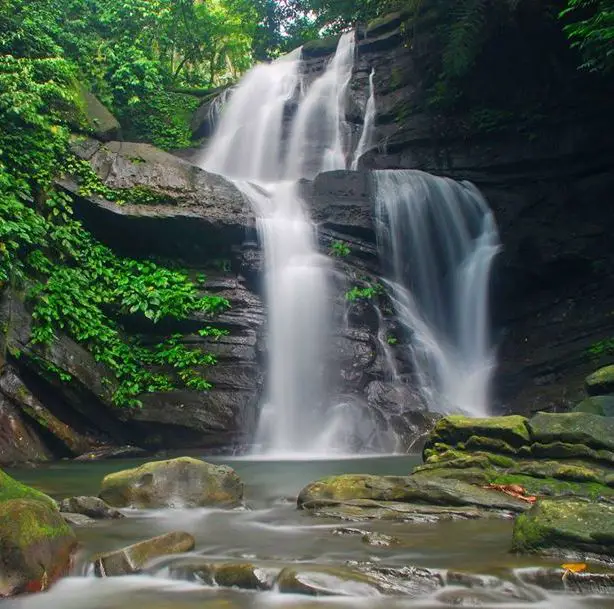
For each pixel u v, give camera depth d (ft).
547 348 45.03
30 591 12.51
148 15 63.67
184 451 38.04
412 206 50.16
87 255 42.78
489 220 52.03
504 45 51.39
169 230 43.80
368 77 65.41
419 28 58.54
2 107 41.88
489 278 49.75
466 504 18.98
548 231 49.16
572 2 40.34
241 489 21.68
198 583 12.96
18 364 36.35
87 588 12.76
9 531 12.91
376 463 31.53
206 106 71.36
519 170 53.01
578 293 47.09
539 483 19.97
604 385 24.52
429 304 49.57
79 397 37.68
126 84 59.47
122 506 20.42
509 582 12.27
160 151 46.75
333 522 17.93
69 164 43.70
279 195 49.24
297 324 43.11
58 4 57.98
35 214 39.73
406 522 17.69
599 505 14.92
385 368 42.55
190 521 18.35
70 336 39.04
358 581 12.17
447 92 55.52
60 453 36.47
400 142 57.93
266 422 39.47
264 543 15.58
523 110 53.06
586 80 49.75
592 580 12.07
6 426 34.55
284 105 67.36
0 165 39.78
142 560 13.87
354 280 45.65
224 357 41.29
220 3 88.79
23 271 38.63
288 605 11.47
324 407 39.83
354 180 49.98
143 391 39.81
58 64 46.09
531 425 22.09
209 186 45.37
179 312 42.06
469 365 47.85
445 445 23.41
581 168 50.90
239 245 45.19
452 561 13.60
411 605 11.39
